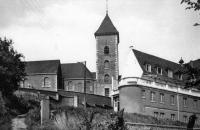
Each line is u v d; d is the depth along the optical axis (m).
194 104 64.94
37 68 74.25
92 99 66.00
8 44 45.94
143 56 63.88
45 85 72.75
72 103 59.31
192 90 64.88
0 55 43.78
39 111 37.59
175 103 61.03
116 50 82.06
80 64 81.69
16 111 42.84
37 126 35.91
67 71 80.62
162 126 46.47
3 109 37.38
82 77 78.88
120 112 26.62
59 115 37.78
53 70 73.38
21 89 53.59
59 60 76.19
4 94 43.69
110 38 82.62
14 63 45.09
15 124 36.31
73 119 38.19
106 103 68.88
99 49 82.62
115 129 26.14
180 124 51.12
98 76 81.00
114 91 64.12
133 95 54.84
